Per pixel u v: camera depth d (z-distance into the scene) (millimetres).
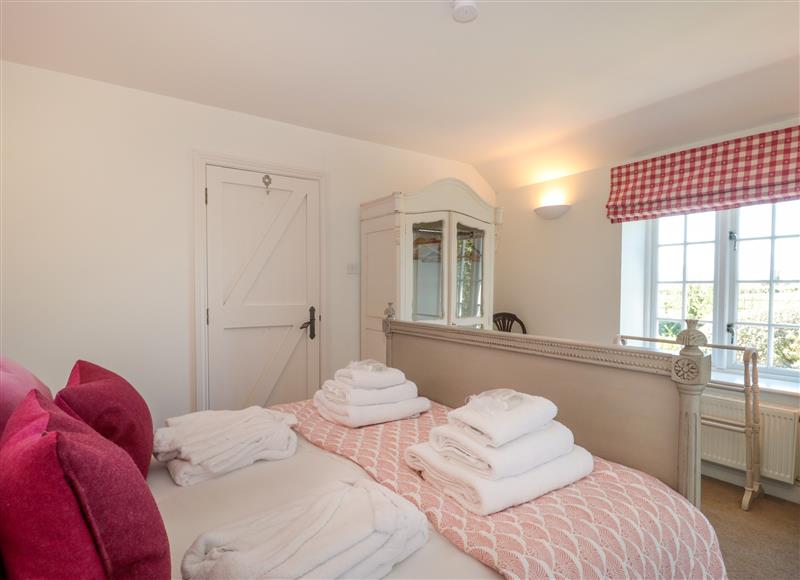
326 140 3078
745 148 2186
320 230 3094
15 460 573
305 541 718
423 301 2824
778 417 2189
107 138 2326
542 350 1435
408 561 813
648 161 2400
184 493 1116
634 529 905
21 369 1298
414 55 1994
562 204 2488
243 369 2812
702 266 2363
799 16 1656
